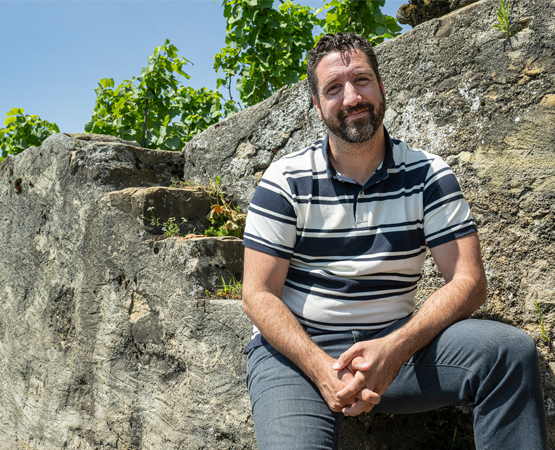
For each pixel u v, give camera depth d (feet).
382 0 11.93
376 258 5.29
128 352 9.07
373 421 6.69
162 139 16.58
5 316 12.92
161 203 9.60
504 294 6.85
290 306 5.57
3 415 12.59
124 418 8.90
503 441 4.28
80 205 10.65
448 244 5.20
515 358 4.32
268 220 5.57
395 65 8.36
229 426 7.15
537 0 6.81
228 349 7.38
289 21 14.69
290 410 4.73
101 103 18.15
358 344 4.66
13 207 13.01
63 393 10.42
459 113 7.51
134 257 9.23
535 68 6.79
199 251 8.32
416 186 5.43
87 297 10.12
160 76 16.47
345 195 5.52
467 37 7.48
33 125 18.67
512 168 6.90
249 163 10.75
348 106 5.50
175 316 8.24
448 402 4.80
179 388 7.98
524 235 6.74
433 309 4.83
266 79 14.80
